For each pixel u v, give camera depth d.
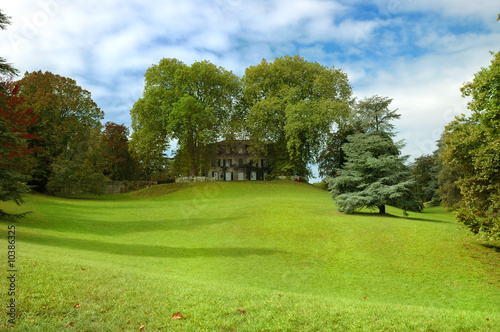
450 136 20.77
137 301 8.59
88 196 58.62
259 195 50.06
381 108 46.44
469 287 16.56
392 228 26.11
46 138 49.06
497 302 14.76
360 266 19.80
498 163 17.66
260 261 20.41
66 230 26.25
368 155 33.97
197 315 7.91
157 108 57.53
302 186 56.97
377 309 9.73
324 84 56.75
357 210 37.12
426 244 22.52
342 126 54.38
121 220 32.78
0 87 20.89
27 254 12.54
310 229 27.05
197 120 55.78
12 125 23.70
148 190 58.50
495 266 18.83
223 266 19.16
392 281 17.56
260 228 28.08
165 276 13.15
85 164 51.50
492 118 17.42
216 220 31.83
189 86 58.19
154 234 27.06
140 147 58.94
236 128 63.50
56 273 10.07
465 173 20.48
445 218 41.34
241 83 62.78
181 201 47.00
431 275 18.19
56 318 7.16
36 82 51.62
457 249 21.36
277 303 9.32
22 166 30.81
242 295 10.12
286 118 58.28
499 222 18.36
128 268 14.53
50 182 48.72
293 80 60.94
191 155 61.22
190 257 20.84
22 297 7.88
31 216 29.16
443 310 10.64
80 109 55.41
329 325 7.83
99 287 9.34
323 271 19.14
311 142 58.41
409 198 32.50
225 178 79.19
